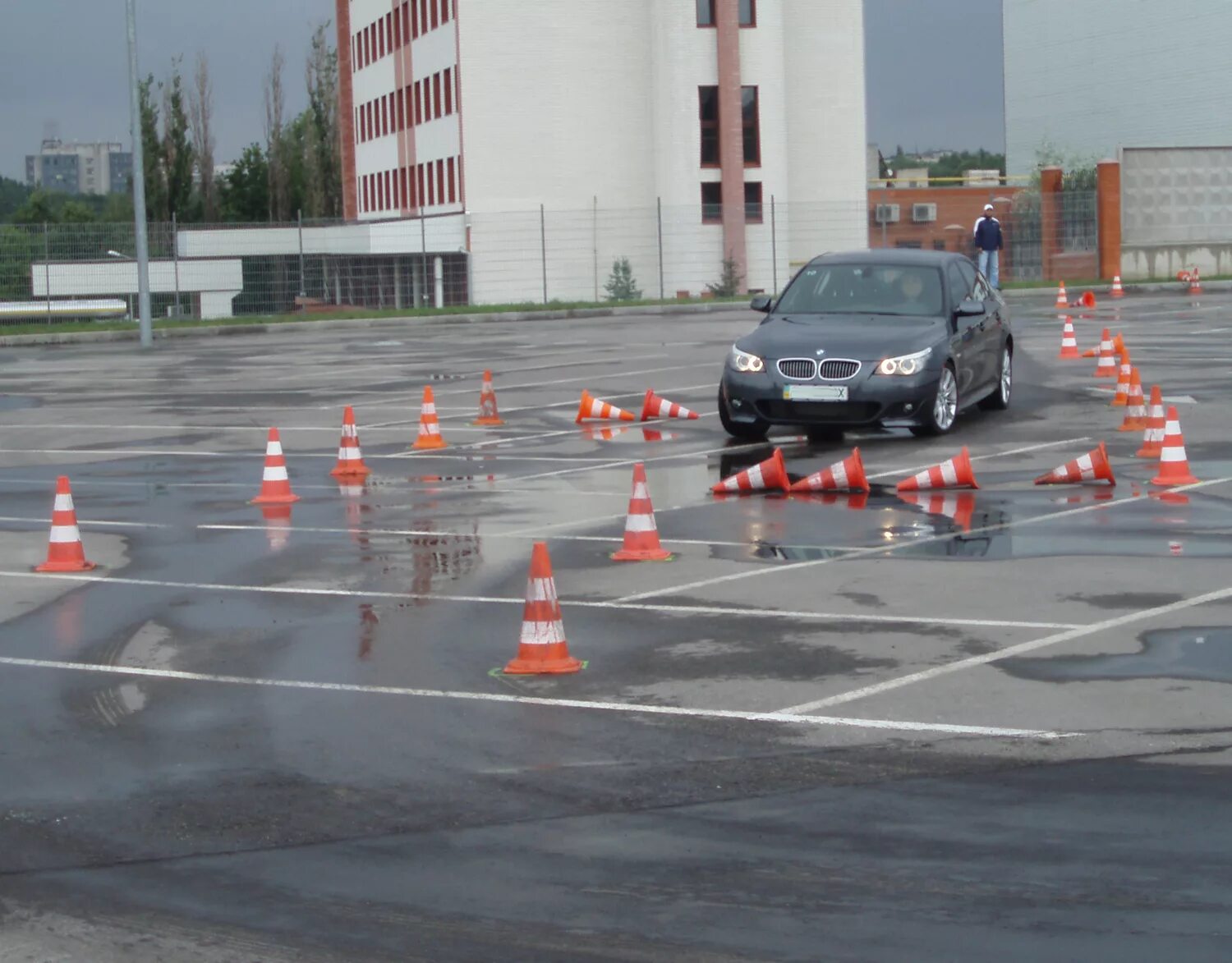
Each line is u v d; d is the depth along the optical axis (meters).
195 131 80.56
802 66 57.69
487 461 15.89
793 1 57.44
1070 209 48.66
